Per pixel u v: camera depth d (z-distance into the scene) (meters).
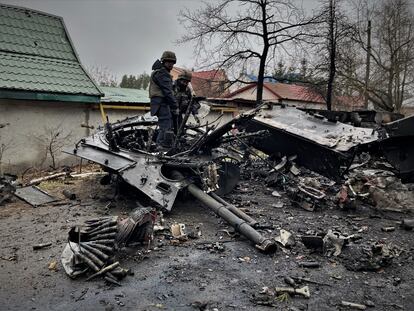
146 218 4.15
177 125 7.11
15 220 5.28
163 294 3.27
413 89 18.53
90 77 10.15
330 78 13.84
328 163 6.35
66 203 6.15
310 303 3.16
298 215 5.70
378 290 3.41
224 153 6.86
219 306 3.09
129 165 5.69
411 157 4.77
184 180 5.64
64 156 9.67
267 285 3.46
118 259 3.93
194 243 4.46
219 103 14.50
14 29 9.80
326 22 13.18
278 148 7.32
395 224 5.38
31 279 3.53
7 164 8.59
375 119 9.59
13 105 8.62
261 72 13.50
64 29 10.87
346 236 4.56
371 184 6.32
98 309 3.04
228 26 13.22
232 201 6.30
